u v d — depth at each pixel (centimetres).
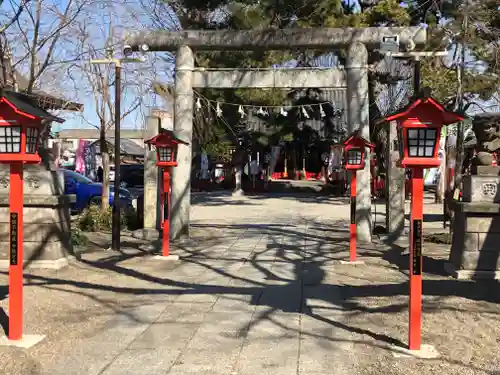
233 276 855
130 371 459
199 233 1377
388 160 1274
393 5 1741
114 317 619
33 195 870
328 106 2761
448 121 528
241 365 473
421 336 554
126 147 4103
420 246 508
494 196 835
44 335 544
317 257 1032
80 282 789
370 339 543
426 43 1195
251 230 1456
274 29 1192
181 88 1220
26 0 1105
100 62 1095
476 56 1332
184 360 486
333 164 3153
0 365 462
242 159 2928
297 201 2541
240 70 1213
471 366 473
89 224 1381
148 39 1212
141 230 1274
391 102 1902
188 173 1235
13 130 503
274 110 2148
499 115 868
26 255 874
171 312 643
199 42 1208
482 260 835
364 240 1199
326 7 1619
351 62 1173
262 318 619
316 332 566
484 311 648
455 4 1235
